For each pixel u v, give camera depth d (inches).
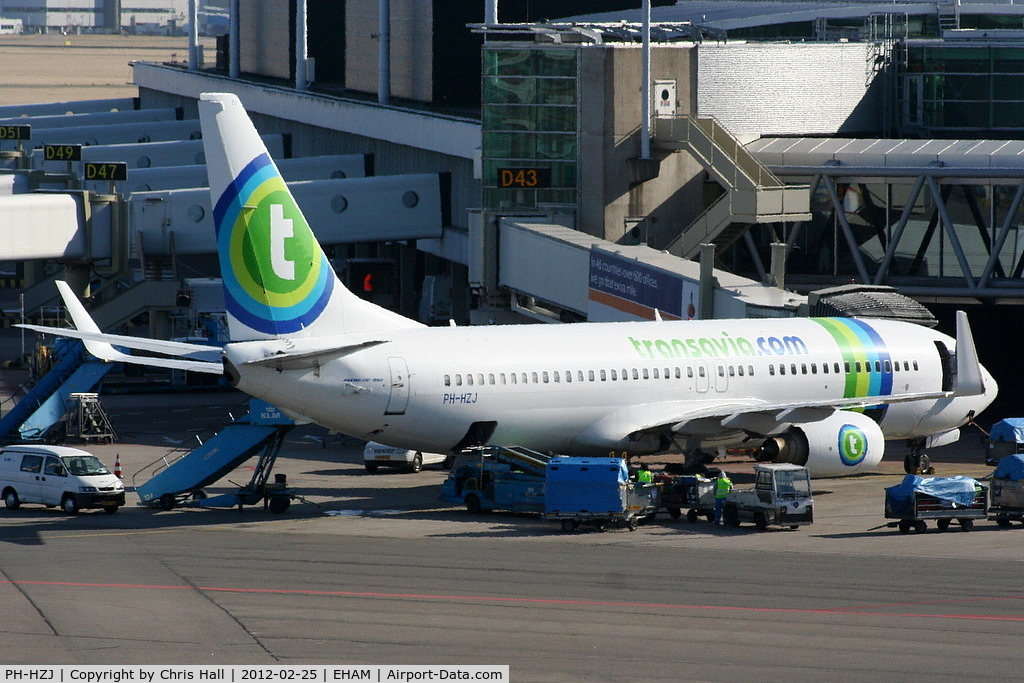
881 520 7224.4
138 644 4773.6
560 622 5049.2
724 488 7160.4
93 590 5585.6
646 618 5108.3
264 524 7130.9
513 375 7583.7
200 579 5782.5
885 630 4936.0
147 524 7155.5
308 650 4687.5
